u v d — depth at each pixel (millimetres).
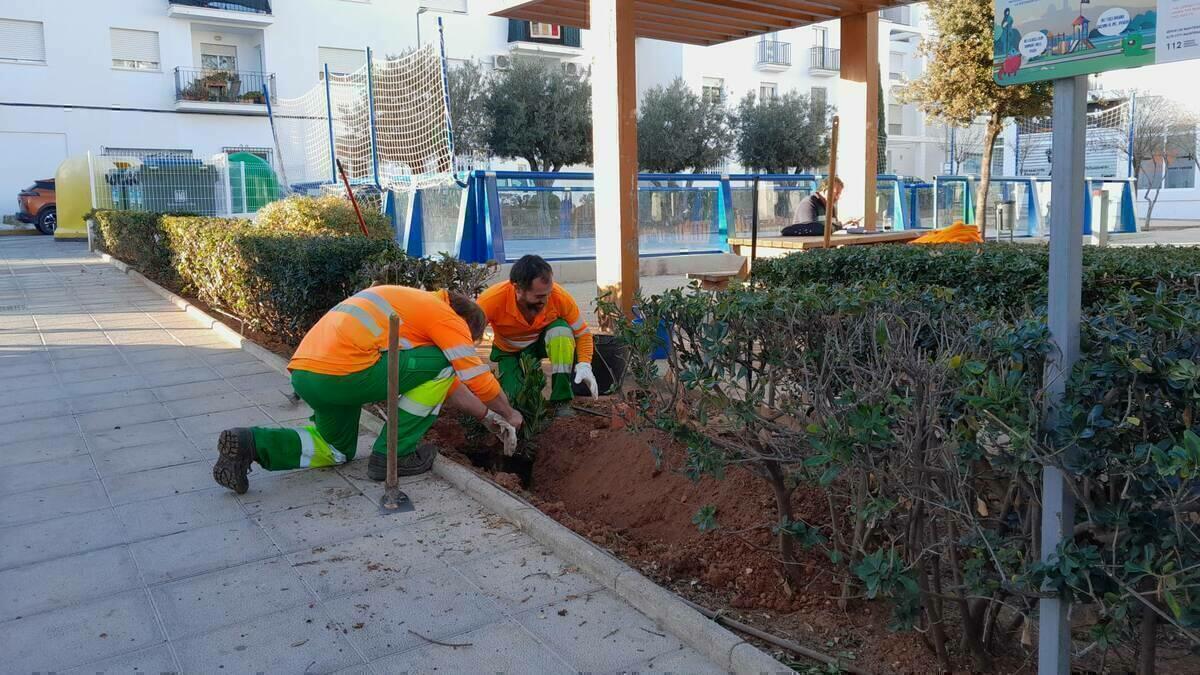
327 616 3359
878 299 3230
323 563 3805
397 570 3738
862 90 9773
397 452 4590
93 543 4031
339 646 3150
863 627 3381
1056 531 2354
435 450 5059
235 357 8203
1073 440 2225
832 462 2777
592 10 7016
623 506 4824
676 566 3914
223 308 10625
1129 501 2348
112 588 3594
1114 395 2316
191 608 3426
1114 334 2322
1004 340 2473
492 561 3820
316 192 18016
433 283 6797
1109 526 2307
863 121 9820
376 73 15703
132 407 6453
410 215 14508
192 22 30984
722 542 4039
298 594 3533
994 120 14984
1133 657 2953
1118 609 2242
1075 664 3006
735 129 30359
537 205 13930
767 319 3314
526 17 8734
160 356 8297
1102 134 29797
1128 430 2279
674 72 36156
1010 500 2799
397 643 3168
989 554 2744
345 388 4508
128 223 15047
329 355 4465
